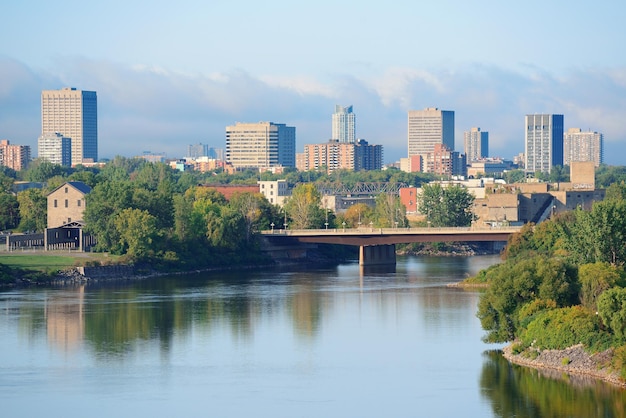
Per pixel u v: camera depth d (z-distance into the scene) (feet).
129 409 617.21
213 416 603.26
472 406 612.70
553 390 628.69
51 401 634.43
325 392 647.15
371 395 638.53
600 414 587.27
